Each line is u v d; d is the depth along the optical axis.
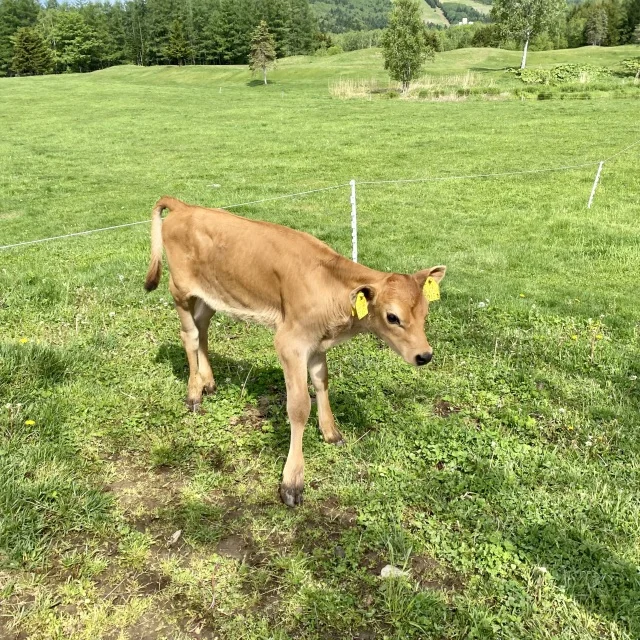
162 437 2.55
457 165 9.51
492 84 22.23
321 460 2.45
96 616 1.79
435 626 1.78
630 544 2.03
